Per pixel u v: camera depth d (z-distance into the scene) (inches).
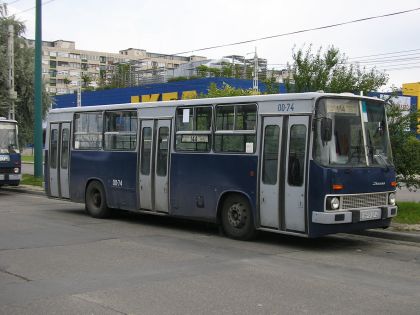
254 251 393.1
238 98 440.1
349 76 592.1
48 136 647.1
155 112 512.4
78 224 526.9
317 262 357.4
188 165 477.4
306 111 394.0
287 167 402.6
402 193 891.4
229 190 442.6
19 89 1195.9
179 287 285.4
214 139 456.8
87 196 590.2
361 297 270.5
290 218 400.8
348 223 389.7
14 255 367.6
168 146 497.0
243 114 436.5
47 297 265.6
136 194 528.7
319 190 381.7
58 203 722.2
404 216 512.1
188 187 477.4
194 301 259.3
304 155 392.5
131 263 344.8
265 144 419.5
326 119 384.2
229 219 447.8
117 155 550.6
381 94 581.9
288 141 403.2
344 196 388.2
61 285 288.5
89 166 585.3
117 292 274.7
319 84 595.5
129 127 540.1
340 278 311.9
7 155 847.1
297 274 319.6
